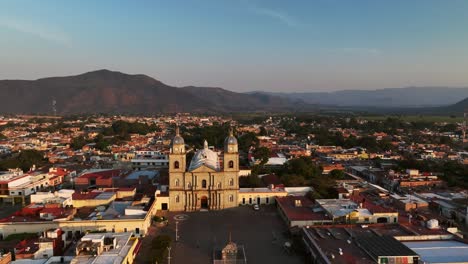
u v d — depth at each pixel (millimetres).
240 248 100000
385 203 135250
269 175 172625
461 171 178875
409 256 79812
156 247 97062
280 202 131625
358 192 141750
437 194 144625
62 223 106875
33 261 80562
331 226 104062
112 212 116125
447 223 113375
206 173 134750
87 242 83812
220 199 135875
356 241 90438
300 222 111688
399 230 100750
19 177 158375
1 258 82500
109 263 77312
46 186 165250
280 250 99000
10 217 111625
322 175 177875
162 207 135500
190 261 93000
